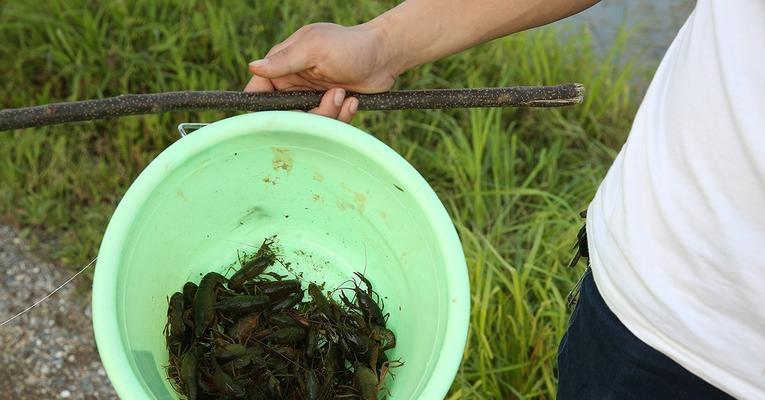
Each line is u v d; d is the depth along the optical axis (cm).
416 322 98
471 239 143
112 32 171
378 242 104
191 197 99
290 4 183
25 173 157
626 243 86
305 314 107
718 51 76
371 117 165
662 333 86
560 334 134
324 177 101
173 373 99
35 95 166
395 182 95
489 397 132
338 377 105
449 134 170
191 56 173
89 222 155
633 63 180
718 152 77
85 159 159
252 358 102
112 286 89
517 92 99
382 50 96
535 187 164
